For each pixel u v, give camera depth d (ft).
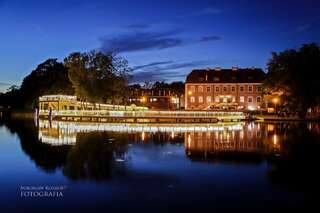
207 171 71.87
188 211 48.75
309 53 267.39
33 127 193.47
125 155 91.66
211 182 63.10
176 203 51.85
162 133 153.99
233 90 403.75
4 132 159.74
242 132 160.97
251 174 69.15
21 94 452.35
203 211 48.78
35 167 75.87
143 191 57.47
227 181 63.93
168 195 55.62
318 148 104.78
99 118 259.80
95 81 292.40
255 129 180.55
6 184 61.57
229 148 104.99
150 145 111.75
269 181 63.77
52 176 67.46
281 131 166.81
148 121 246.27
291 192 57.26
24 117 348.79
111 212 48.42
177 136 140.46
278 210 49.11
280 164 79.00
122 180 64.28
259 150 100.94
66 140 125.59
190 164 79.10
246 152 96.78
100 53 297.74
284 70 275.80
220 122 245.86
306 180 64.49
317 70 261.03
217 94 407.23
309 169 73.72
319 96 263.08
